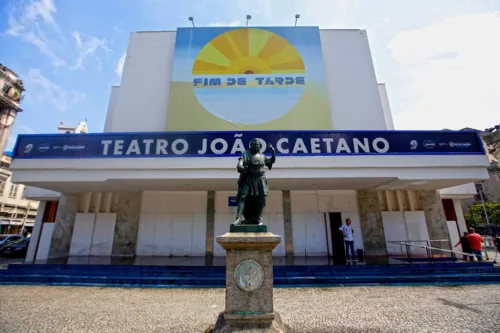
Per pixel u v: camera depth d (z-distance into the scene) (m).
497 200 35.31
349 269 9.20
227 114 13.73
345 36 15.47
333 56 15.09
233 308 3.97
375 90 14.45
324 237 13.26
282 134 10.36
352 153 10.20
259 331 3.83
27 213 32.31
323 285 8.27
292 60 14.58
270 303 4.01
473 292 7.25
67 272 9.01
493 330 4.54
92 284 8.38
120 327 4.86
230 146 10.22
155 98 14.36
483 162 10.10
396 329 4.68
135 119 13.99
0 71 26.75
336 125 13.93
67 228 13.49
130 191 13.58
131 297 7.01
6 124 27.58
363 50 15.20
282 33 15.09
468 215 32.91
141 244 13.20
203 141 10.27
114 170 10.16
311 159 10.13
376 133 10.40
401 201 14.09
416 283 8.37
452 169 10.23
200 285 8.20
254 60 14.59
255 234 4.20
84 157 10.14
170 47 15.27
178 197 13.70
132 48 15.23
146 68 14.86
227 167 10.04
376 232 13.34
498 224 30.25
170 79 14.66
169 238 13.24
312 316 5.41
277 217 13.43
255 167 4.73
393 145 10.29
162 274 8.84
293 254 12.97
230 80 14.26
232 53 14.72
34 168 10.10
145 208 13.58
